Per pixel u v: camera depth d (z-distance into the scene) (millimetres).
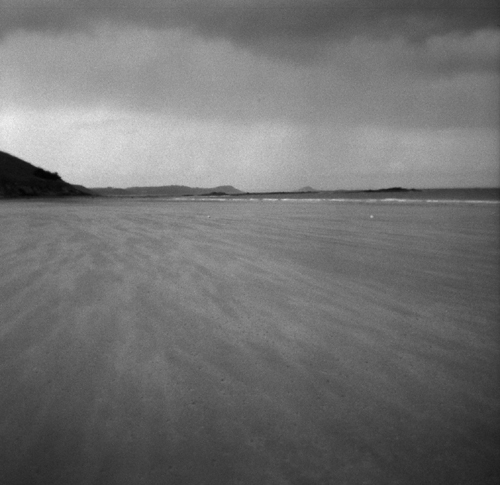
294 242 6469
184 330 2639
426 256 5449
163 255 4922
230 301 3262
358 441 1623
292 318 2941
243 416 1754
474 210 15891
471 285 3936
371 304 3316
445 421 1768
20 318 2711
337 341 2566
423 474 1458
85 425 1652
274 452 1545
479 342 2590
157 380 2012
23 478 1381
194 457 1501
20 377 1987
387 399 1927
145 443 1564
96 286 3482
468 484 1416
